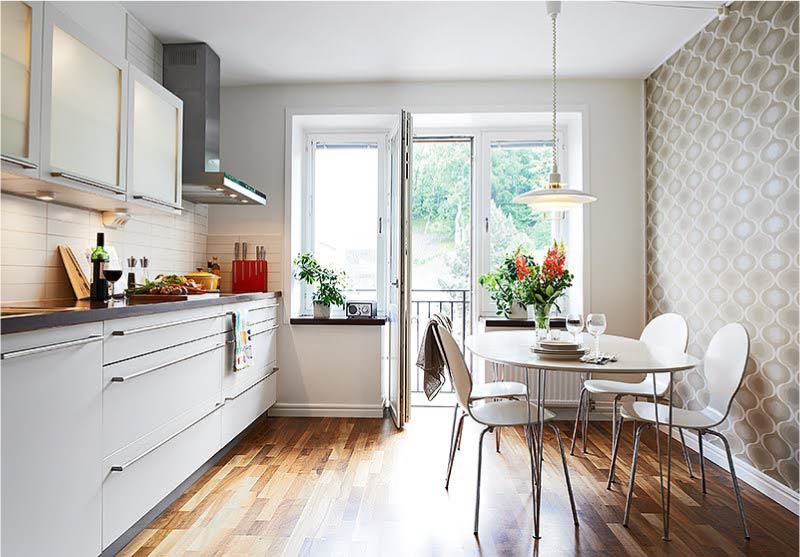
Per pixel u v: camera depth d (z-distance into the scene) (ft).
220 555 6.74
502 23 10.46
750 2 9.11
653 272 12.80
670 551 6.93
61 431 5.41
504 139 14.56
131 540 7.11
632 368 7.04
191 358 8.38
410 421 13.03
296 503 8.30
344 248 14.69
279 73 12.96
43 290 7.95
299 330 13.46
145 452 7.00
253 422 12.23
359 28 10.67
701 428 7.66
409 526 7.58
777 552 6.91
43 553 5.16
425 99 13.50
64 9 8.17
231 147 13.76
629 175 13.35
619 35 10.99
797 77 7.98
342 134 14.67
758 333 8.94
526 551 6.90
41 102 6.25
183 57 11.32
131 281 9.74
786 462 8.30
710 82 10.36
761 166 8.82
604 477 9.50
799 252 7.96
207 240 13.75
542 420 7.49
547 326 8.98
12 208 7.34
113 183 7.80
